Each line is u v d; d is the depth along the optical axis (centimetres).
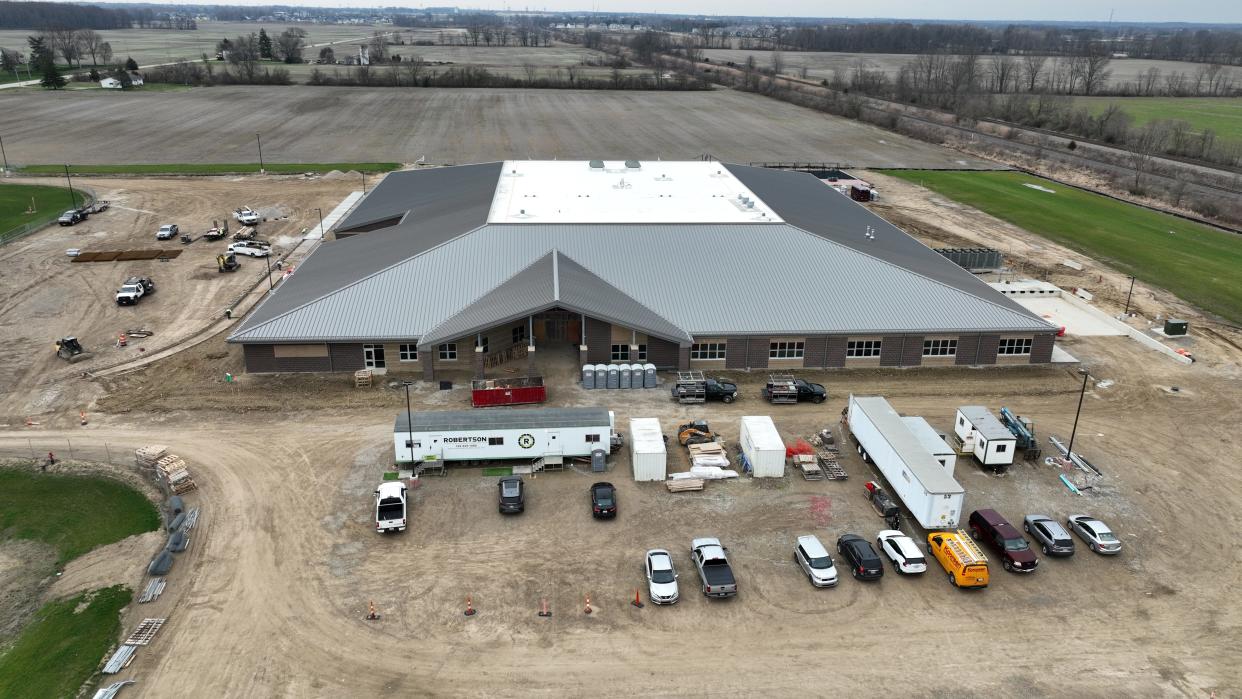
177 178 13762
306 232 10675
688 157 16175
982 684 3594
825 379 6506
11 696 3472
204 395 6106
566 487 5003
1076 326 7788
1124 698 3531
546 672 3622
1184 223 11862
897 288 6919
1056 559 4425
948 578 4241
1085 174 15175
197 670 3600
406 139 17625
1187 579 4291
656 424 5344
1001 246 10438
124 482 5016
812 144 18125
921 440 5081
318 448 5381
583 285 6562
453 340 6153
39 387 6272
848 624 3922
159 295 8331
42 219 11006
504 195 8319
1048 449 5550
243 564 4278
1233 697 3547
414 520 4653
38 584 4172
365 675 3594
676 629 3878
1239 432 5838
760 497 4928
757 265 7075
